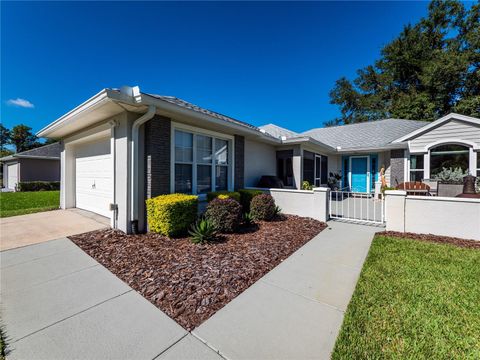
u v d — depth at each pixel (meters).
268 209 6.46
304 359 1.80
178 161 6.11
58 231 5.43
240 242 4.66
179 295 2.73
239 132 7.51
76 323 2.24
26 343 1.97
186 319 2.30
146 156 5.41
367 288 2.82
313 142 9.64
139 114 5.29
